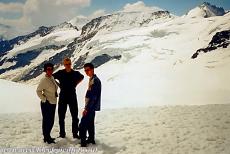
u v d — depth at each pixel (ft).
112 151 32.71
